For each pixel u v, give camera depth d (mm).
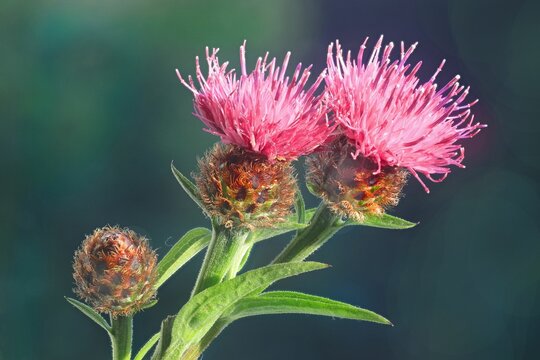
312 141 262
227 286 253
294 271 252
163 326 262
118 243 262
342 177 267
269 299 259
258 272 253
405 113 266
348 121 265
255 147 261
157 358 260
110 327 265
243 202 263
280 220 266
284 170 266
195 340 257
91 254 262
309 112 262
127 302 262
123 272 260
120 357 265
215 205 264
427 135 265
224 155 266
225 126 262
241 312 259
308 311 256
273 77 263
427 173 266
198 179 267
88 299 264
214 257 267
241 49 264
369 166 267
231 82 265
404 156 265
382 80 266
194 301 254
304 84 263
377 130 264
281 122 262
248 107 262
